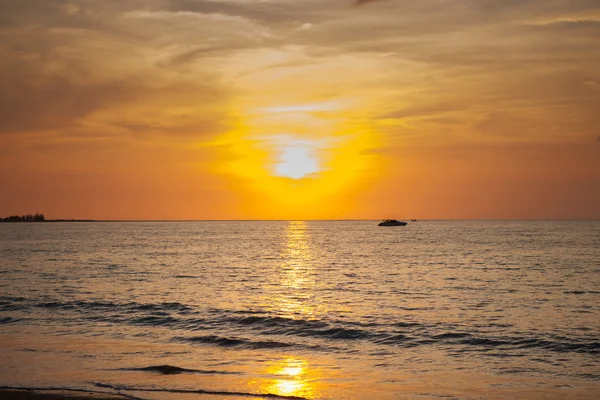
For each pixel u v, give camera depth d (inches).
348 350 990.4
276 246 5324.8
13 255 3791.8
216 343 1039.6
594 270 2573.8
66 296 1699.1
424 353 967.6
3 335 1111.6
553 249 4284.0
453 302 1581.0
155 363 882.8
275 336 1111.0
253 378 797.2
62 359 904.3
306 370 847.1
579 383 773.3
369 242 6028.5
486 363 895.7
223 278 2305.6
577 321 1270.9
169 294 1765.5
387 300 1626.5
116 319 1294.3
